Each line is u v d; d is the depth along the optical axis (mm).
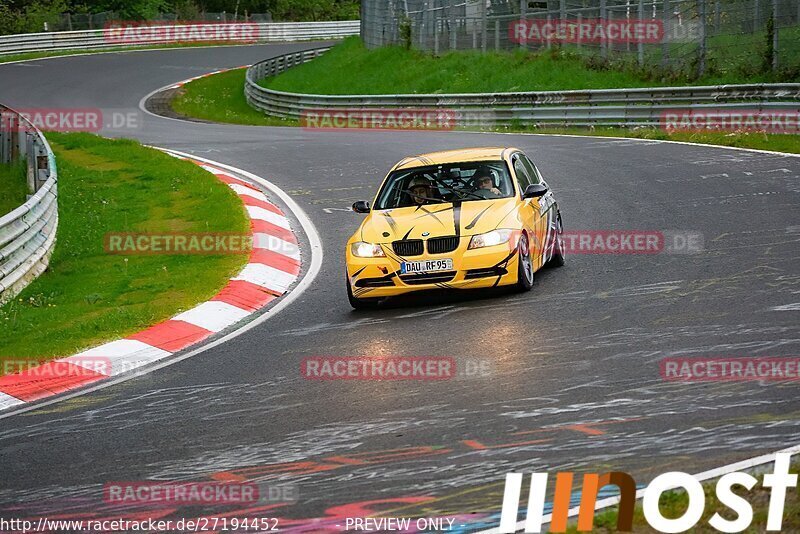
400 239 36062
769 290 33375
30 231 49562
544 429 22641
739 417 22203
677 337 28984
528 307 34406
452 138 88812
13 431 26562
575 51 128875
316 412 25547
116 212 61438
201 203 61219
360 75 154625
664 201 52125
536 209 38781
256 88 141000
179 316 38406
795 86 78875
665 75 113562
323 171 72938
